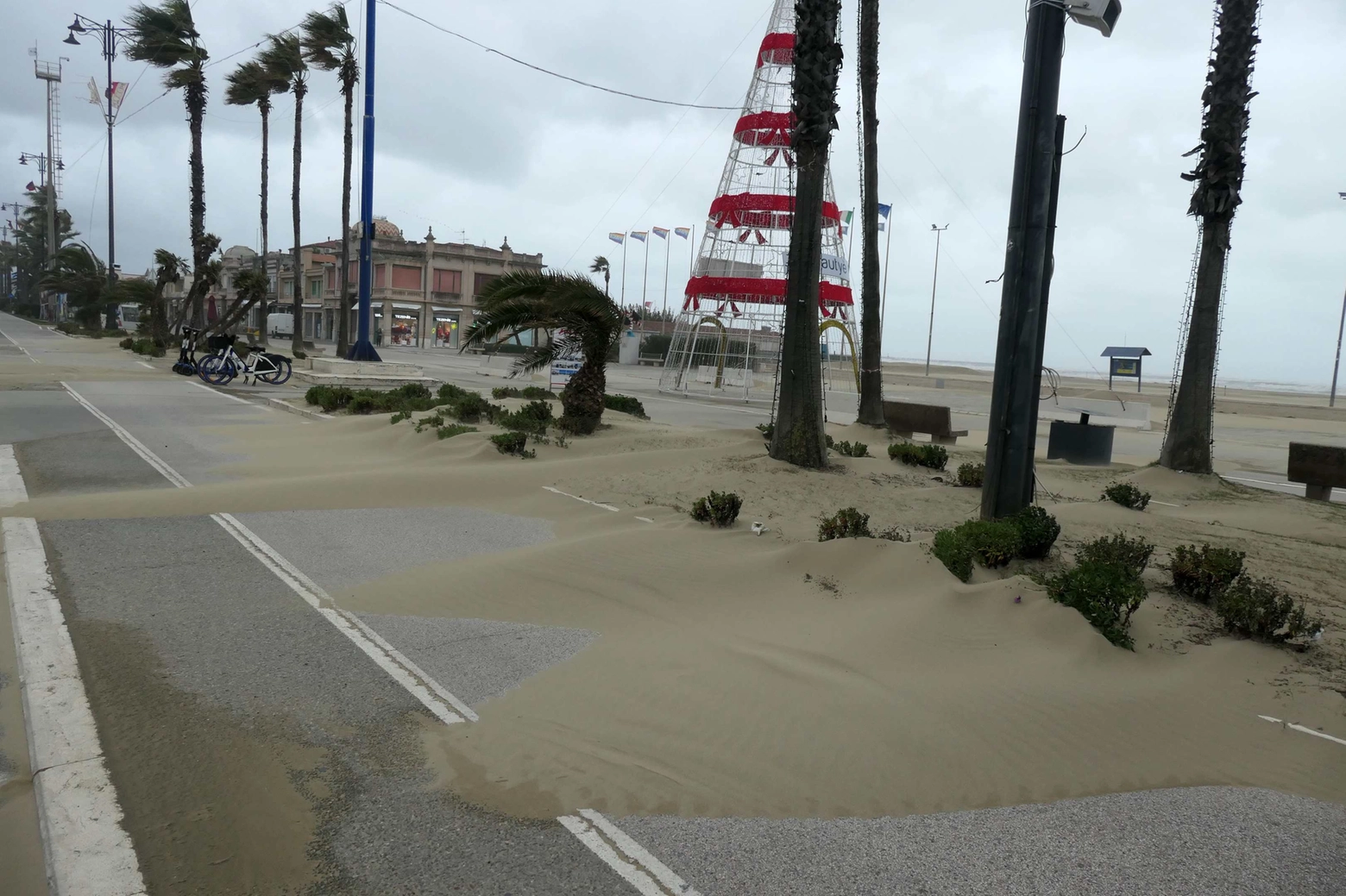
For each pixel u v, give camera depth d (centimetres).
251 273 3381
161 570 714
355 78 3531
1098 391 4834
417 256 6981
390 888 323
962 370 10350
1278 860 366
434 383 3089
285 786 393
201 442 1435
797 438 1134
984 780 427
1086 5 768
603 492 1038
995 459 831
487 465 1162
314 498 997
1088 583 615
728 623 626
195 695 482
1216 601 683
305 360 3719
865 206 1736
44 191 9819
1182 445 1323
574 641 589
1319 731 494
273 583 694
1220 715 509
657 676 525
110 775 394
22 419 1603
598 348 1420
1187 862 362
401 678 518
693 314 3528
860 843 367
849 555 713
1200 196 1268
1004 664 554
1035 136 802
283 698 484
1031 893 336
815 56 1075
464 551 812
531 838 358
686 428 1573
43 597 631
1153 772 446
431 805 381
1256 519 1084
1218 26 1229
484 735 449
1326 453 1269
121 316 9506
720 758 432
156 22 3725
